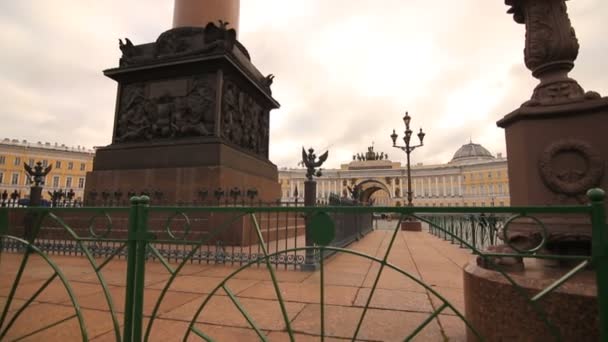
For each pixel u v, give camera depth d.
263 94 11.62
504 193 81.25
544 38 2.72
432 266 5.97
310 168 6.00
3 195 8.16
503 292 2.08
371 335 2.64
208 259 5.71
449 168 89.81
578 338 1.81
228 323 2.88
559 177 2.41
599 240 1.46
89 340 2.53
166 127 9.28
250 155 10.37
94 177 9.15
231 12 11.07
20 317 3.04
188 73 9.45
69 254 6.74
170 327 2.79
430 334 2.68
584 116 2.37
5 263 5.91
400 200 90.19
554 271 2.31
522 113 2.57
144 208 2.08
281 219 9.89
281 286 4.26
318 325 2.85
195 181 8.26
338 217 7.34
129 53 10.14
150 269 5.35
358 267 5.75
